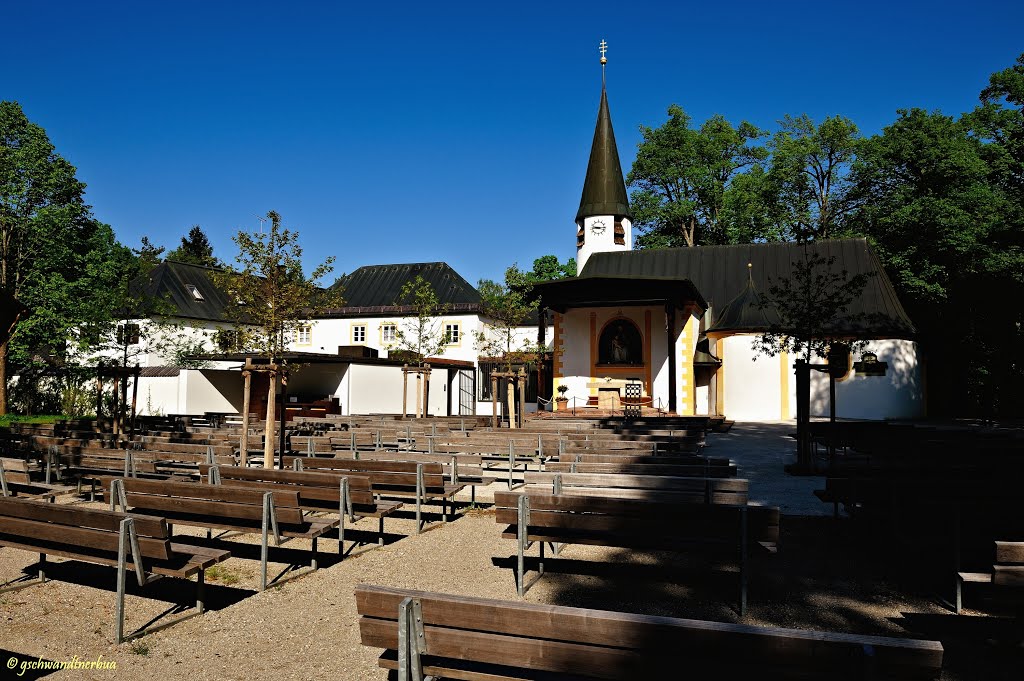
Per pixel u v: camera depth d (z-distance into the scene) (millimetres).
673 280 23906
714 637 2699
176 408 30516
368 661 4129
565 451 10477
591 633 2867
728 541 5168
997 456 8312
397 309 40562
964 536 5734
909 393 26609
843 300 12500
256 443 12008
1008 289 29641
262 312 11562
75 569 6203
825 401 26719
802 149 41344
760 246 32031
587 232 38156
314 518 6527
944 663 4082
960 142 34562
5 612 5074
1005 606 4824
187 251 85375
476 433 12703
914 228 32125
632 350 28312
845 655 2572
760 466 12711
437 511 8758
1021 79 32750
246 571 6062
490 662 3010
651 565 6016
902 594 5312
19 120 33438
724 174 45562
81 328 27969
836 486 7328
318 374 30750
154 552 4578
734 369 27359
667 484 6418
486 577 5828
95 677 3953
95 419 21594
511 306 28141
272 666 4078
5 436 14336
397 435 14203
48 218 32594
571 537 5426
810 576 5785
